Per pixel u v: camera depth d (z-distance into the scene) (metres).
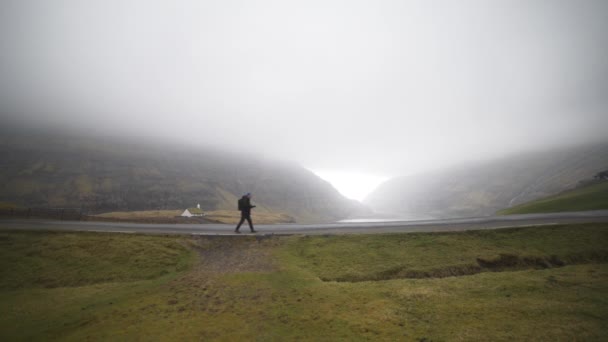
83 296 14.76
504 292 12.98
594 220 22.83
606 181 73.44
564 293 12.60
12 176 184.50
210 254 19.27
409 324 10.63
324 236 20.94
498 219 26.61
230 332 10.40
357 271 16.05
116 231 23.67
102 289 15.50
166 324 11.16
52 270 18.00
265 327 10.71
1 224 28.39
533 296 12.48
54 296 15.08
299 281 14.94
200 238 21.66
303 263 17.36
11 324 12.35
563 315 10.80
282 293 13.66
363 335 9.97
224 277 15.77
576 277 14.27
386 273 15.79
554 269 15.55
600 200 41.47
